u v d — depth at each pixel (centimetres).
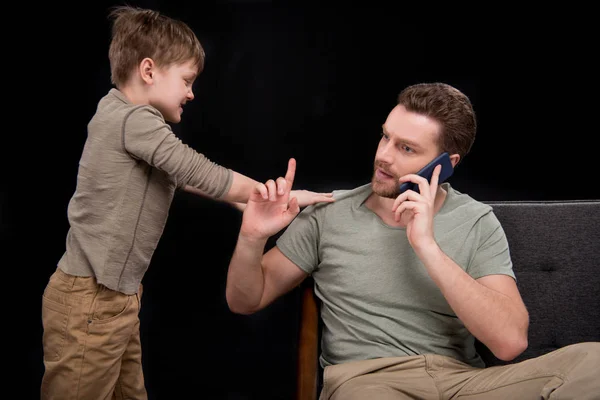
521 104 314
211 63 317
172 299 295
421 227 144
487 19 314
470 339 161
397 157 156
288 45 318
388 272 157
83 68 299
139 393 183
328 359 161
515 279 161
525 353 175
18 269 283
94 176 161
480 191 317
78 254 164
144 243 166
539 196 316
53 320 165
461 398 145
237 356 271
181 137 318
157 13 175
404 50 318
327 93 320
